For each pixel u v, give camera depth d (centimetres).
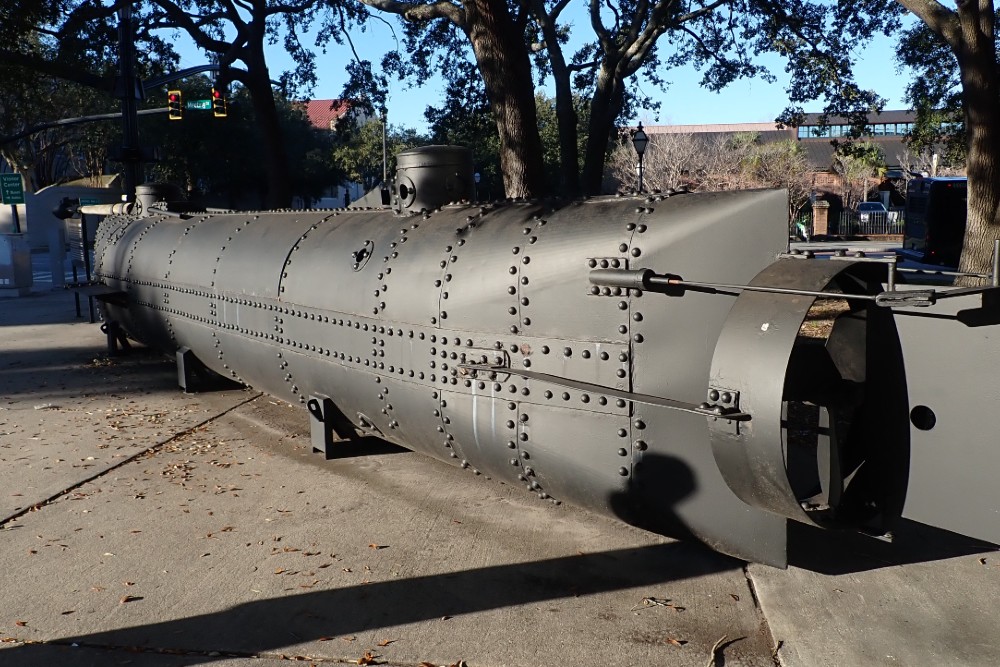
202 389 801
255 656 315
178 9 1770
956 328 281
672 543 410
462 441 434
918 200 2288
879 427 316
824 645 312
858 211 4066
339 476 530
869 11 1623
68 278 2091
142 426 668
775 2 1677
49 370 916
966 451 281
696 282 317
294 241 599
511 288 391
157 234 864
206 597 365
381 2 1289
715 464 331
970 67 919
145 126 3122
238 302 639
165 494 503
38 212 3481
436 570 387
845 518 315
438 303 430
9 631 336
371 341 484
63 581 383
